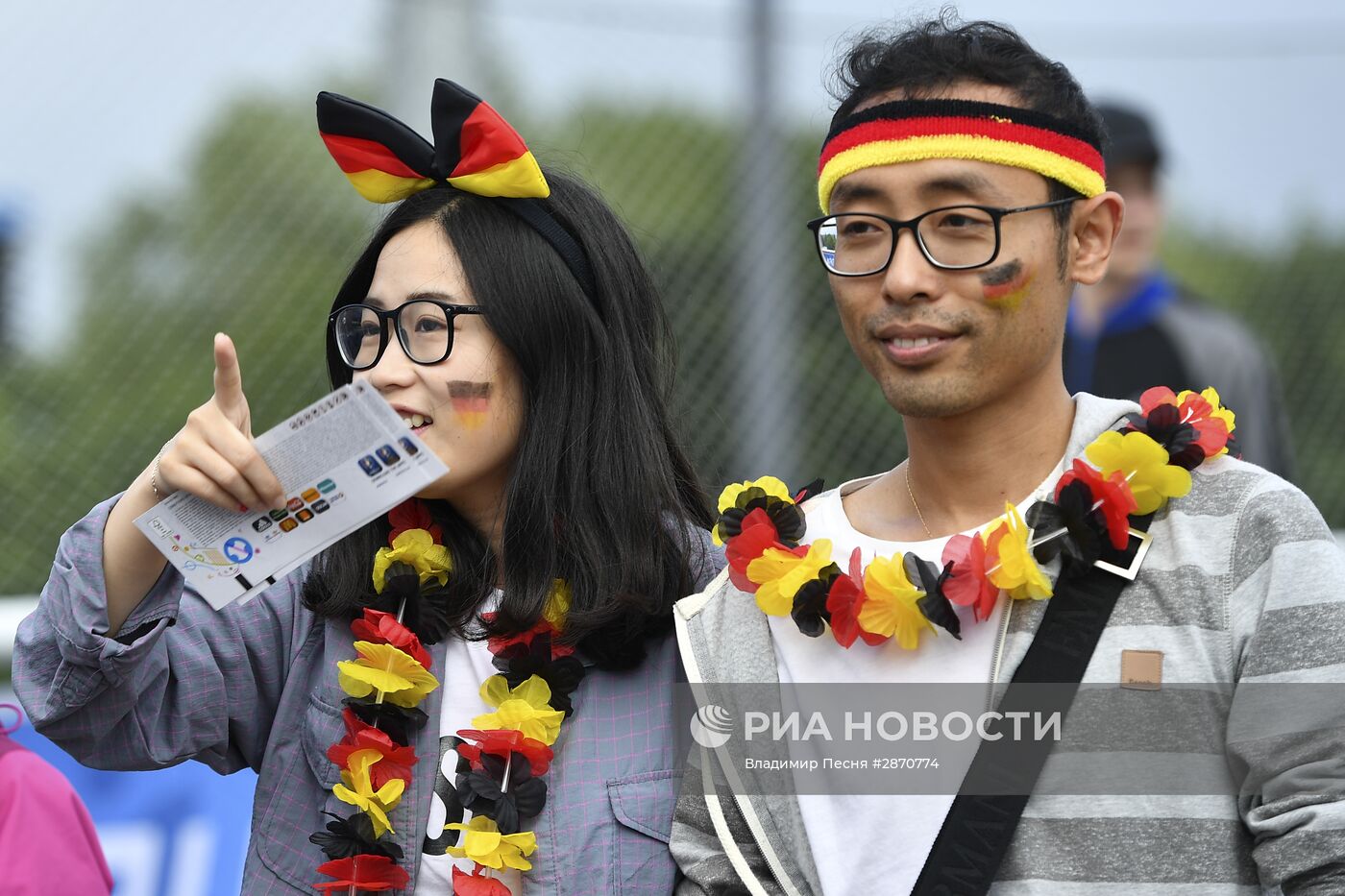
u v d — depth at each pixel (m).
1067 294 7.82
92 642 8.02
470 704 8.90
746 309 19.12
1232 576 7.21
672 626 9.12
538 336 8.99
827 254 7.79
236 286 17.58
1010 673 7.43
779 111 19.69
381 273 9.03
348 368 9.28
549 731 8.57
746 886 7.89
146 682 8.34
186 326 17.31
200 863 12.45
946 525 8.03
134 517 8.15
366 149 9.29
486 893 8.17
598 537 9.08
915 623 7.56
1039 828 7.21
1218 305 21.67
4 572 15.60
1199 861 7.00
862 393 19.34
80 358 16.86
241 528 7.91
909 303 7.52
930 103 7.52
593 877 8.42
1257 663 7.01
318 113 9.29
